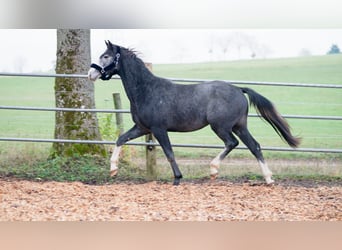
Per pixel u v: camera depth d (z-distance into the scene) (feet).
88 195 30.96
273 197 31.63
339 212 28.07
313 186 36.42
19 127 67.00
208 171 39.83
